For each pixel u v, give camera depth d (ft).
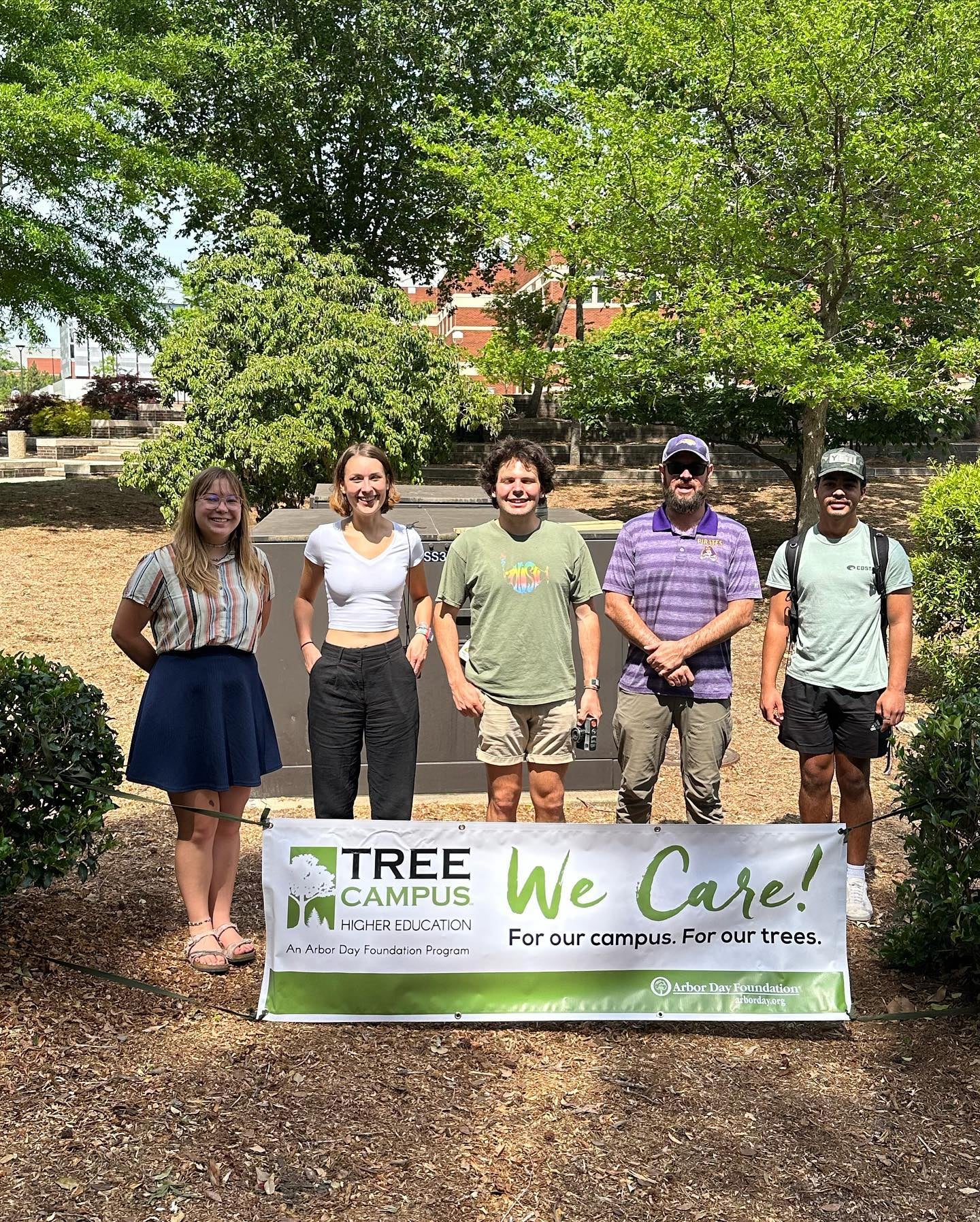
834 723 15.52
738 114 36.96
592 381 43.78
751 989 12.80
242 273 47.96
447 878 12.60
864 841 15.79
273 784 19.93
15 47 51.60
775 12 35.19
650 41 36.63
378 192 83.76
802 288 38.93
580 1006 12.71
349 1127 10.65
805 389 34.63
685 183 35.35
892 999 13.62
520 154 39.65
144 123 75.15
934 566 26.43
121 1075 11.28
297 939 12.53
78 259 54.85
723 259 37.63
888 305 39.22
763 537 58.65
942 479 27.58
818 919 12.91
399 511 22.16
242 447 42.45
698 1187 10.06
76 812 13.42
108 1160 10.00
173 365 45.16
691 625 14.26
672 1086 11.62
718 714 14.37
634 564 14.51
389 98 75.92
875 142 34.55
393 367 45.73
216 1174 9.91
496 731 13.91
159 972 13.46
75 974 13.21
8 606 36.42
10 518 56.90
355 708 14.03
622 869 12.73
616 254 37.40
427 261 87.15
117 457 85.51
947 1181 10.23
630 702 14.62
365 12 71.92
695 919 12.80
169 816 19.43
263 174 78.07
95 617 35.29
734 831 12.79
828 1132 10.91
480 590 13.85
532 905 12.67
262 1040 12.10
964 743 13.38
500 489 13.73
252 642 13.55
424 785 20.08
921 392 37.14
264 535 19.30
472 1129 10.72
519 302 82.07
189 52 59.62
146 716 13.17
